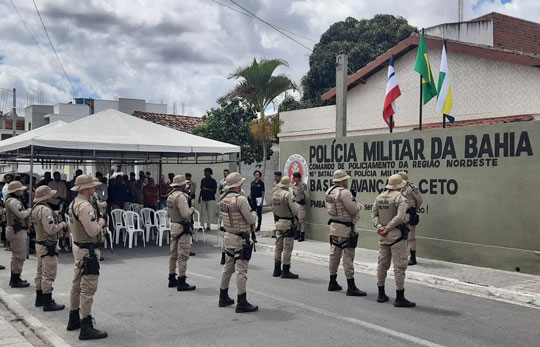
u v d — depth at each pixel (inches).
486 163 387.5
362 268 404.8
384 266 289.3
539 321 252.2
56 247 275.3
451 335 227.5
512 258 370.9
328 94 778.2
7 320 258.8
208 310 273.0
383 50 1055.6
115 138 505.4
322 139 541.0
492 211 383.6
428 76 524.7
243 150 907.4
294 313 265.7
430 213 427.5
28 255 455.2
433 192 425.7
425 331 233.5
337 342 217.3
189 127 1159.6
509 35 753.6
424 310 272.8
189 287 322.3
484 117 582.9
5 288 331.0
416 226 438.3
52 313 270.2
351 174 507.8
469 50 588.7
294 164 576.1
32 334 235.9
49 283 272.5
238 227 272.2
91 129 511.8
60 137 476.1
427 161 431.5
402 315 261.6
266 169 997.8
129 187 644.1
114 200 573.0
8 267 412.8
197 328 239.8
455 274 361.1
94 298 301.1
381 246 288.7
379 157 477.7
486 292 315.9
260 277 365.7
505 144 375.6
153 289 326.3
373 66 697.0
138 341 221.5
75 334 233.5
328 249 487.5
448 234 414.0
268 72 853.2
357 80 724.7
